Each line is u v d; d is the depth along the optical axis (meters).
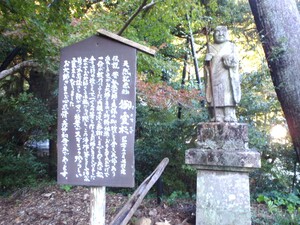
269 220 4.19
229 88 4.01
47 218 4.22
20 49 5.90
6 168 5.80
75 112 2.63
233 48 4.12
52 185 5.60
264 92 5.57
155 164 6.11
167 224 3.87
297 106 5.29
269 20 5.59
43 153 8.02
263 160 5.67
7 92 8.04
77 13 4.20
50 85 7.29
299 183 5.76
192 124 5.82
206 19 6.72
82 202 4.64
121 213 3.29
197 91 5.23
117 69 2.62
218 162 3.81
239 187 3.82
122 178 2.57
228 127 3.92
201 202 3.93
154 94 5.11
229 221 3.79
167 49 7.90
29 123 6.17
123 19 5.38
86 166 2.60
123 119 2.59
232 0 7.11
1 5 3.62
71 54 2.66
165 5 5.24
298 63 5.34
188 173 5.87
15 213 4.55
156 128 6.12
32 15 3.89
